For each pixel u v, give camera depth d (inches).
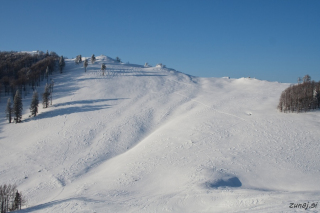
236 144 1925.4
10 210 1397.6
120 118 2987.2
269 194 1034.7
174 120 2817.4
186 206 1051.9
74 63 5561.0
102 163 2128.4
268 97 3277.6
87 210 1114.1
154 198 1194.0
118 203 1181.7
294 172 1444.4
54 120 2989.7
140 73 5054.1
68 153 2299.5
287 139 1898.4
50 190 1716.3
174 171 1616.6
